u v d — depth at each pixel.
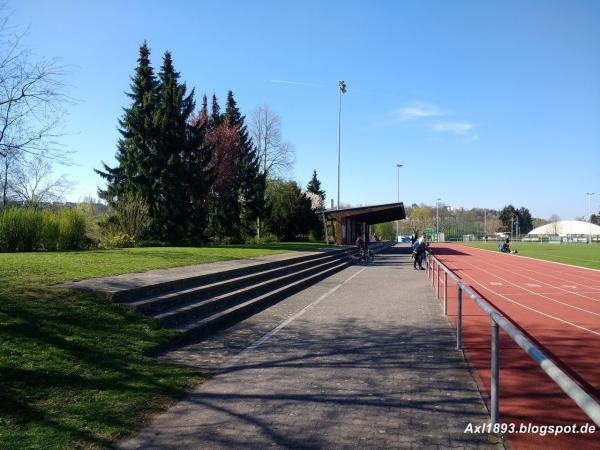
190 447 4.37
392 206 45.38
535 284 20.00
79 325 7.28
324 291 16.50
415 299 14.50
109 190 35.22
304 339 8.89
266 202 54.00
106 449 4.30
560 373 2.98
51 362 5.94
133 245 28.58
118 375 6.11
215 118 55.50
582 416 5.11
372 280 20.58
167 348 7.86
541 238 109.31
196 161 38.03
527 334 9.68
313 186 90.50
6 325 6.53
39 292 8.30
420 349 8.14
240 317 11.19
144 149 34.97
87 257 15.71
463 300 14.52
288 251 27.56
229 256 20.06
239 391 5.91
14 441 4.27
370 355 7.73
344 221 46.62
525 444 4.42
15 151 14.29
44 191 30.88
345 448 4.33
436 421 4.96
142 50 37.53
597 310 12.96
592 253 49.38
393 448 4.33
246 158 52.91
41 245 20.75
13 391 5.14
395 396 5.73
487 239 121.31
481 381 6.33
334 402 5.53
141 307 8.70
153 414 5.14
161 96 36.22
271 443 4.44
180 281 10.95
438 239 115.12
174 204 34.34
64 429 4.59
